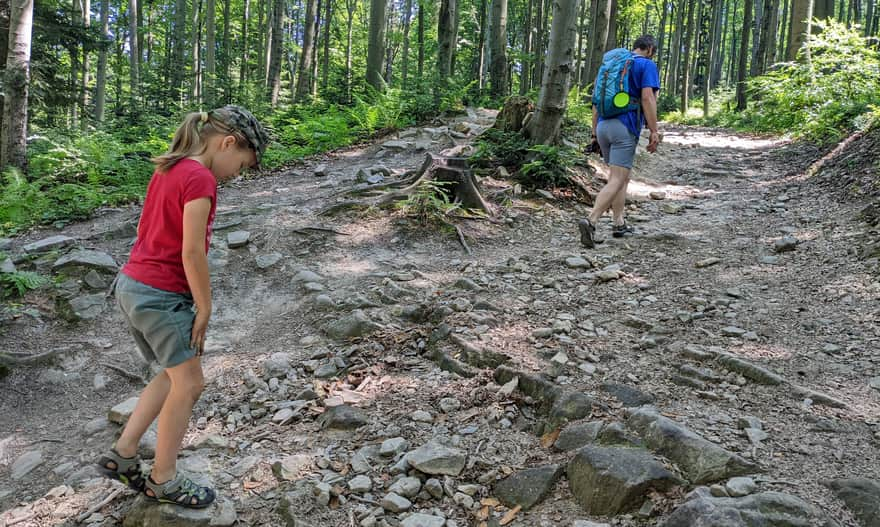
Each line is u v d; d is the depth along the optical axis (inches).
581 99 512.7
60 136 389.4
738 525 78.7
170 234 87.4
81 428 132.4
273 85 712.4
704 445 95.7
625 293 177.8
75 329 171.5
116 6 1147.9
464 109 458.6
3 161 331.6
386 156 360.5
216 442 117.3
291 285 189.9
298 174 338.0
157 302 87.4
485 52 924.6
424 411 121.3
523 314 161.5
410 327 158.9
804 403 114.8
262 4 1100.5
